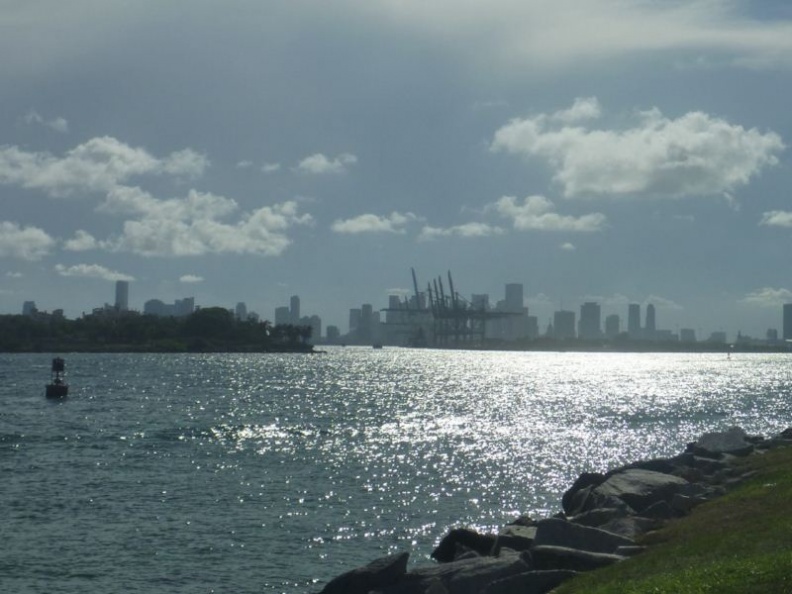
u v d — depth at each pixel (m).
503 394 153.75
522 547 32.22
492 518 47.62
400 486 56.44
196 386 164.38
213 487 55.56
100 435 82.44
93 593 34.59
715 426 96.19
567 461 68.19
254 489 55.00
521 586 25.50
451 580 27.41
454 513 48.72
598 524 34.19
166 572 37.34
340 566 38.50
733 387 177.75
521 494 54.19
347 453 72.00
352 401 133.62
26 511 47.94
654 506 34.69
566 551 26.86
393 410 117.25
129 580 36.25
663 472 46.38
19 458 66.88
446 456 70.50
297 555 40.03
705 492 38.19
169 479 58.34
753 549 23.39
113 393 142.12
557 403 132.62
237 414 108.06
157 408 115.19
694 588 19.67
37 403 120.44
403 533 44.16
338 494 53.62
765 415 110.94
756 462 45.06
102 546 41.12
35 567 37.78
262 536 43.22
